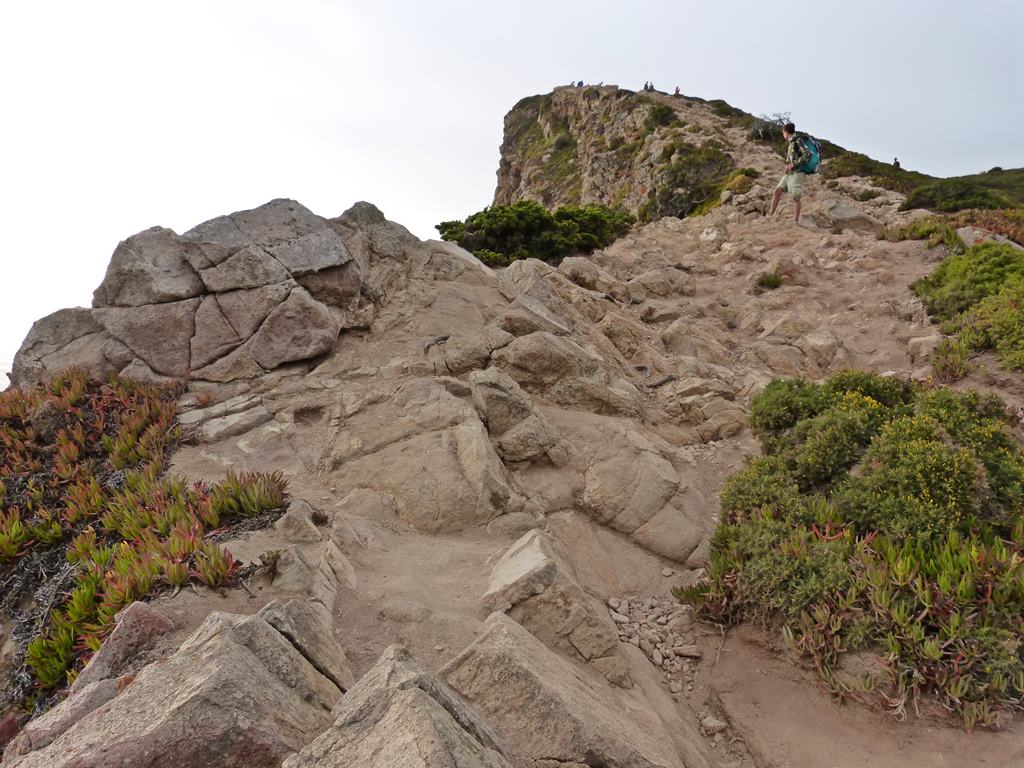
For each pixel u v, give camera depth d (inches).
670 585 309.6
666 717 215.5
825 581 241.1
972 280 572.1
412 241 563.8
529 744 156.5
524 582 227.3
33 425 365.1
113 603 217.9
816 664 231.6
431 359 432.8
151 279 421.7
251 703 140.9
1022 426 358.9
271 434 368.8
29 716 205.5
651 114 2005.4
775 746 213.6
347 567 250.7
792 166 847.7
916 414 326.6
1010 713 201.2
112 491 316.5
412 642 209.8
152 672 155.1
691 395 478.9
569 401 426.6
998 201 893.8
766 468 326.6
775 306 652.7
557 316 509.4
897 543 256.8
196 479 324.2
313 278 452.1
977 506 261.9
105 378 404.8
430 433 349.1
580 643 220.4
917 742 203.5
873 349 562.3
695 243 872.3
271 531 263.6
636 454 369.1
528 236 891.4
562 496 343.6
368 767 116.6
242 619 167.5
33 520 303.6
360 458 343.9
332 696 165.8
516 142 3314.5
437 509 305.6
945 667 209.5
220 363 413.7
